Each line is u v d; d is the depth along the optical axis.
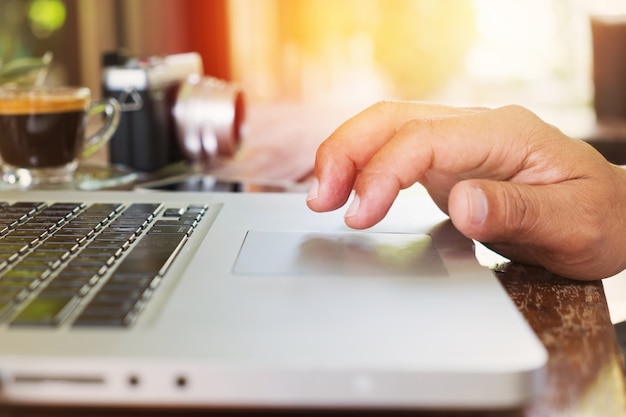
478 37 2.94
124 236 0.46
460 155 0.47
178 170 0.94
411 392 0.28
